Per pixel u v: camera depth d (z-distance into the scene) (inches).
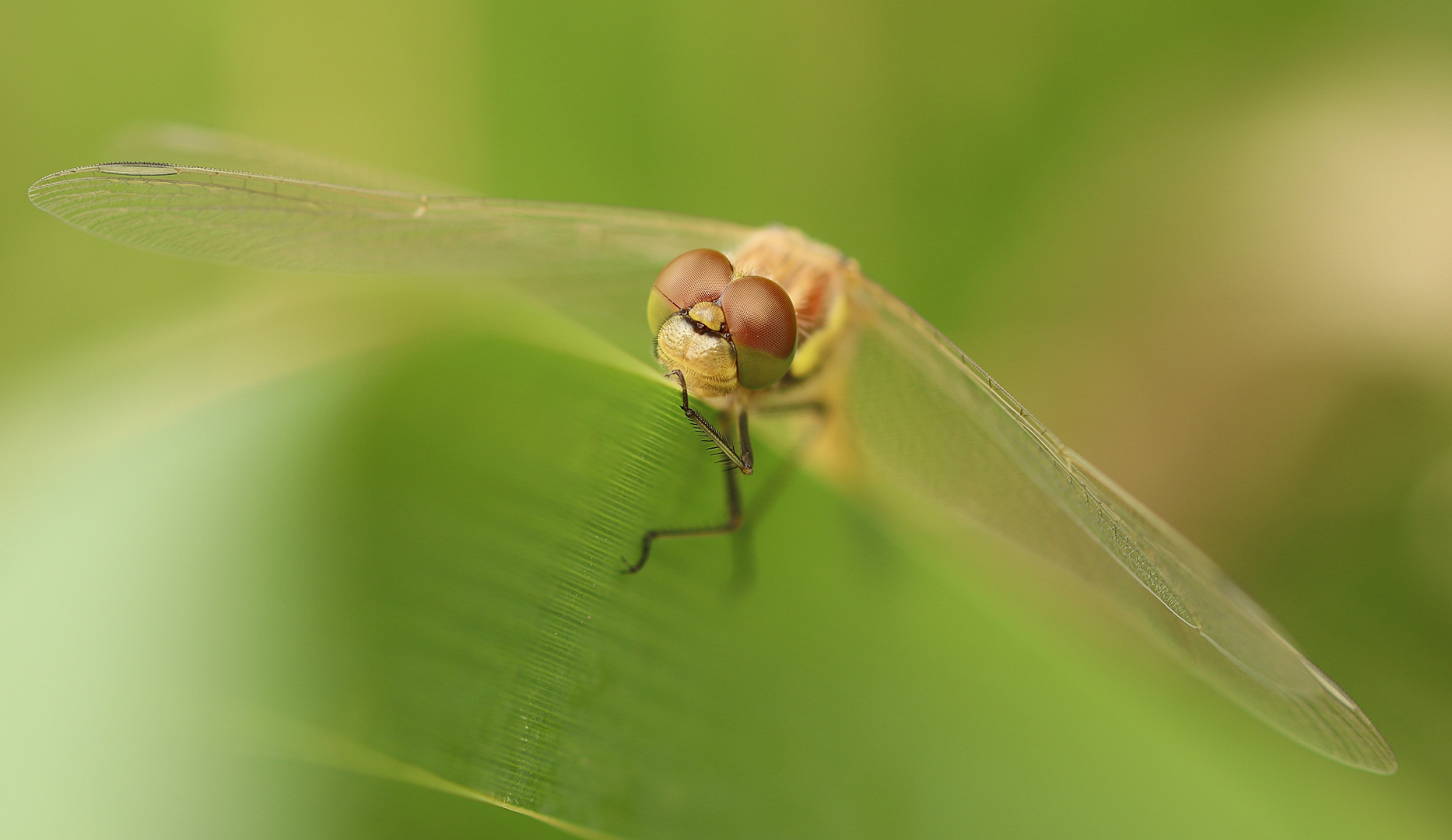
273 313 5.6
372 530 5.1
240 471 5.2
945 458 5.9
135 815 5.1
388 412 5.2
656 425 5.2
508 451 5.1
